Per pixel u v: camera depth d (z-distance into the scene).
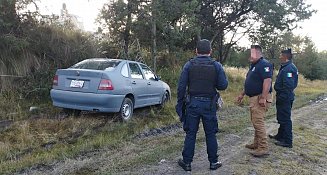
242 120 8.88
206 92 4.84
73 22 11.72
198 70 4.83
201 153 5.88
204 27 19.22
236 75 19.52
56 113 8.09
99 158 5.38
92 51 11.43
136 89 8.17
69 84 7.33
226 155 5.83
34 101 9.09
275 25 18.58
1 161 5.13
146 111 9.30
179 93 4.90
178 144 6.29
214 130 5.00
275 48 25.52
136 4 12.45
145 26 12.69
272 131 7.68
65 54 10.62
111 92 7.21
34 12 10.07
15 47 9.08
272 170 5.18
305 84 24.89
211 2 18.48
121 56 12.61
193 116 4.88
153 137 6.84
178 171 4.97
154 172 4.89
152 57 13.55
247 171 5.06
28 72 9.70
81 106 7.24
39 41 10.15
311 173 5.16
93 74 7.19
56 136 6.44
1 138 6.14
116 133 6.87
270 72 5.44
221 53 22.34
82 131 6.86
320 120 9.55
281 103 6.46
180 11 12.98
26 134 6.33
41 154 5.51
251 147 6.25
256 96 5.64
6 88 8.98
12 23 9.41
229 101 12.10
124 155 5.56
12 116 7.65
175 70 14.74
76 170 4.83
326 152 6.34
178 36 13.22
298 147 6.51
